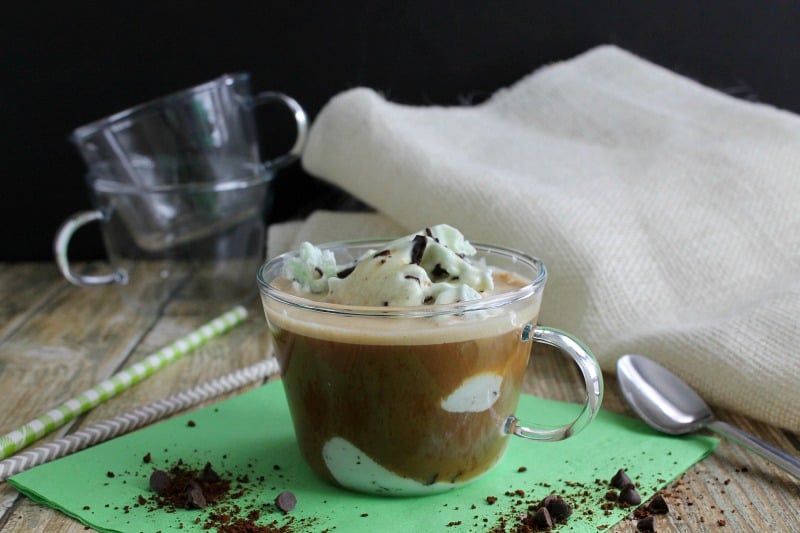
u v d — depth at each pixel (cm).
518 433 43
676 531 40
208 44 71
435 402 40
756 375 48
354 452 41
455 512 41
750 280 56
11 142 73
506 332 41
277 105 72
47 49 71
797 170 59
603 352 52
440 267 42
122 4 70
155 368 54
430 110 67
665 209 57
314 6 70
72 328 61
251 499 42
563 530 40
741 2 70
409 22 71
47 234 75
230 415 49
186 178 62
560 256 54
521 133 66
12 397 52
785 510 41
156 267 63
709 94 66
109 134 61
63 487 43
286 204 74
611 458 45
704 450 45
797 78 72
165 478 43
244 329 61
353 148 62
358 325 39
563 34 71
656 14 71
